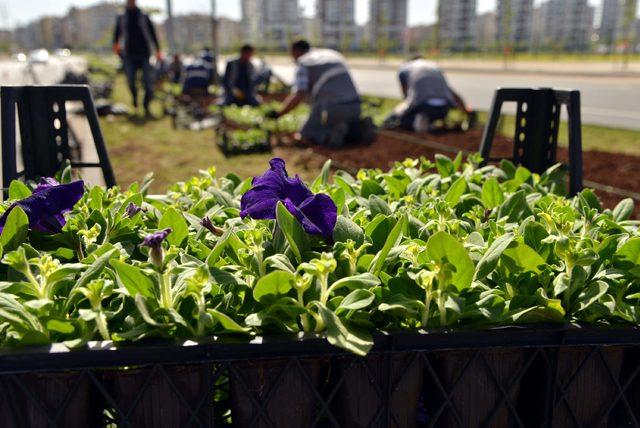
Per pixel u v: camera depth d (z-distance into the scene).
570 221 1.97
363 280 1.49
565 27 100.31
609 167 6.93
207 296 1.66
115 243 1.94
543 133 3.26
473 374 1.63
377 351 1.51
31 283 1.54
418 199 2.54
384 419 1.58
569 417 1.71
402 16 100.44
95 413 1.57
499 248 1.63
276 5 111.69
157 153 8.36
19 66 52.62
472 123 10.35
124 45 13.08
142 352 1.40
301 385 1.56
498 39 91.31
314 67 8.90
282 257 1.61
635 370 1.74
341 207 2.21
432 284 1.56
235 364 1.51
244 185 2.53
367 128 9.16
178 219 1.89
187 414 1.51
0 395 1.43
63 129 2.83
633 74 30.48
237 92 13.32
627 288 1.74
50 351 1.36
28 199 1.77
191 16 97.88
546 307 1.56
